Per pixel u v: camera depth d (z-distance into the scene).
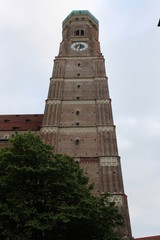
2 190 21.83
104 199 27.17
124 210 32.53
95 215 23.03
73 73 55.03
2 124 53.31
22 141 25.02
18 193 21.53
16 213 20.12
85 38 67.38
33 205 21.91
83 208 21.83
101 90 50.06
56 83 52.09
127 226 31.17
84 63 58.03
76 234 22.88
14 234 19.62
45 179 23.34
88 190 26.25
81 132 42.47
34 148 24.44
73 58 59.62
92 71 55.47
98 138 41.22
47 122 43.75
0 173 23.27
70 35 69.19
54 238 21.86
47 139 41.06
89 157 38.84
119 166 37.41
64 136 41.94
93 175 36.75
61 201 23.02
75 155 39.19
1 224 19.78
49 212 21.42
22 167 21.89
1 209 20.33
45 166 23.61
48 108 46.44
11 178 22.00
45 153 25.61
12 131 50.44
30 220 20.03
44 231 20.30
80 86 51.50
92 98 48.34
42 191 22.55
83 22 73.12
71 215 20.56
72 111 46.16
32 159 23.98
